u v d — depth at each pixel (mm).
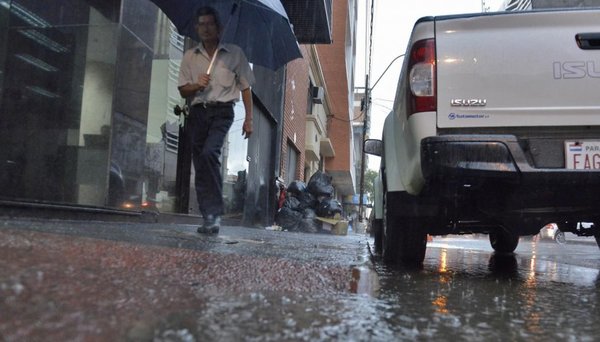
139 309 1561
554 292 2918
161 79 6477
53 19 4953
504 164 3117
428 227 4219
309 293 2197
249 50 5480
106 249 2430
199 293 1895
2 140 4465
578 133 3195
